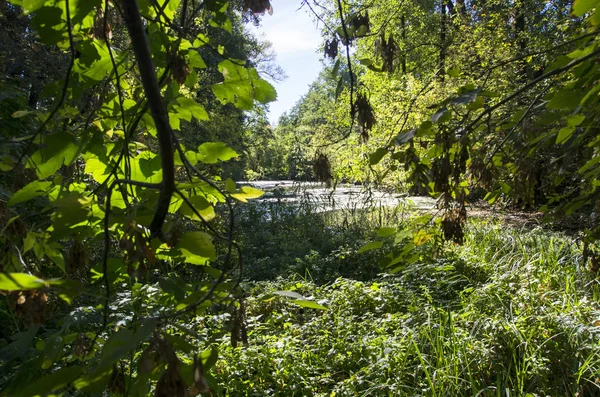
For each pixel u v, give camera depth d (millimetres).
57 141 1218
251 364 4289
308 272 7902
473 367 4195
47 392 756
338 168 6867
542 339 4543
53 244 1322
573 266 6699
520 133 2156
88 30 1213
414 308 5668
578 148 2264
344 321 5320
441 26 10844
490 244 8781
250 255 9109
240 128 13883
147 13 1345
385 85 7719
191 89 1563
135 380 1217
